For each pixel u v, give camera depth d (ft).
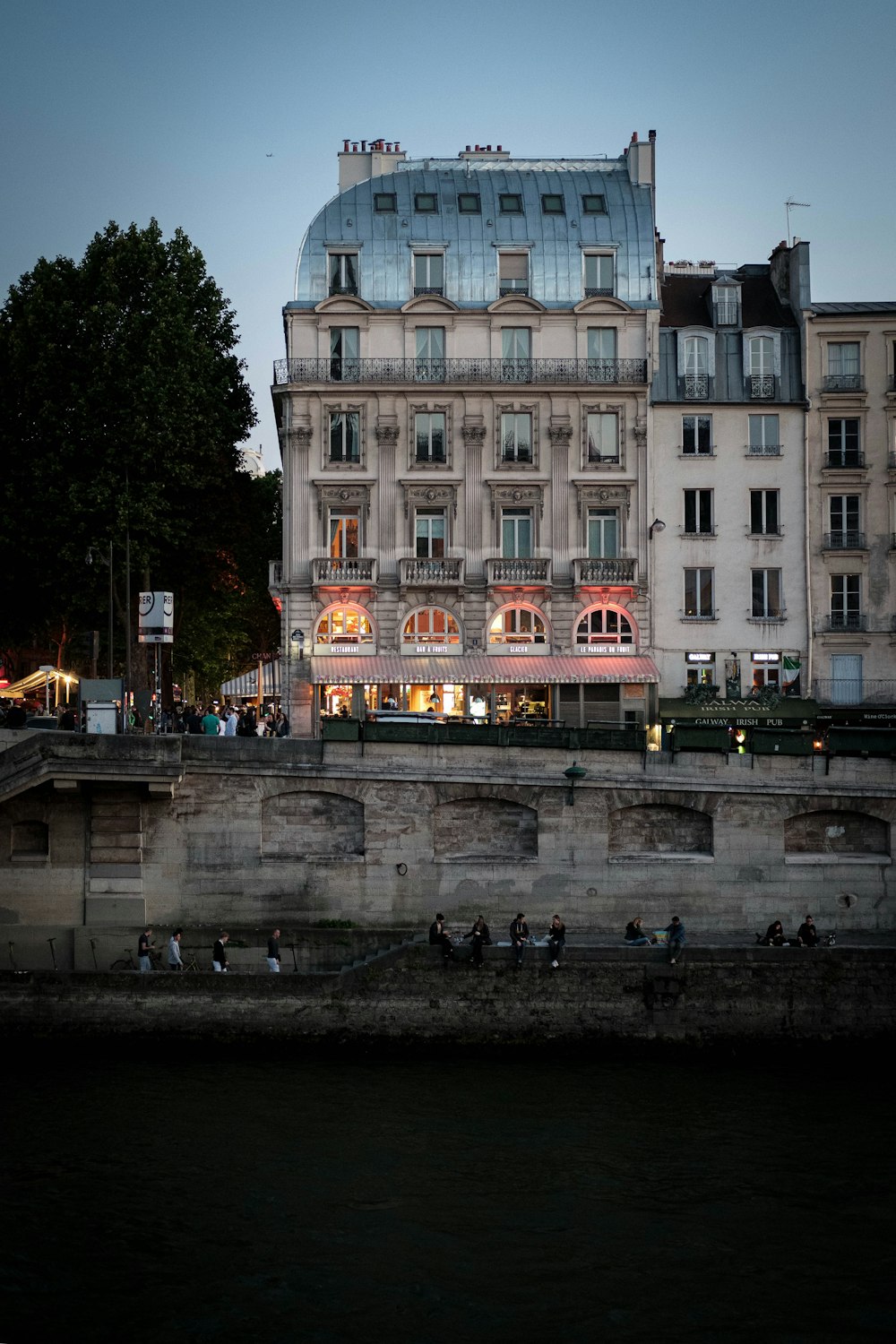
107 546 183.93
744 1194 97.25
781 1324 80.43
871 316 207.00
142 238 198.70
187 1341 77.36
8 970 129.80
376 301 206.18
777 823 144.56
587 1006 130.31
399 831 143.13
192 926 140.56
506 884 143.33
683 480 206.39
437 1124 109.91
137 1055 126.72
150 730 168.55
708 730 144.77
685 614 205.67
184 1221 91.40
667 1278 85.51
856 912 144.46
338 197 211.41
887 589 206.69
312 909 142.10
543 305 205.67
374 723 142.82
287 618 203.21
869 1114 113.60
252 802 141.90
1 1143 103.81
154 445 186.80
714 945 134.31
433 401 204.44
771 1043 130.41
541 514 204.64
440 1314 80.84
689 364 207.62
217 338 208.33
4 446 191.31
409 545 203.92
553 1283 84.64
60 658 221.46
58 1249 87.15
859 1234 91.45
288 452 204.33
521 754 143.95
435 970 130.11
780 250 216.74
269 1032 128.88
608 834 144.25
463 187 213.87
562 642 203.21
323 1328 79.05
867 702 205.67
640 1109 114.11
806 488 206.59
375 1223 91.81
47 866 139.85
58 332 191.21
